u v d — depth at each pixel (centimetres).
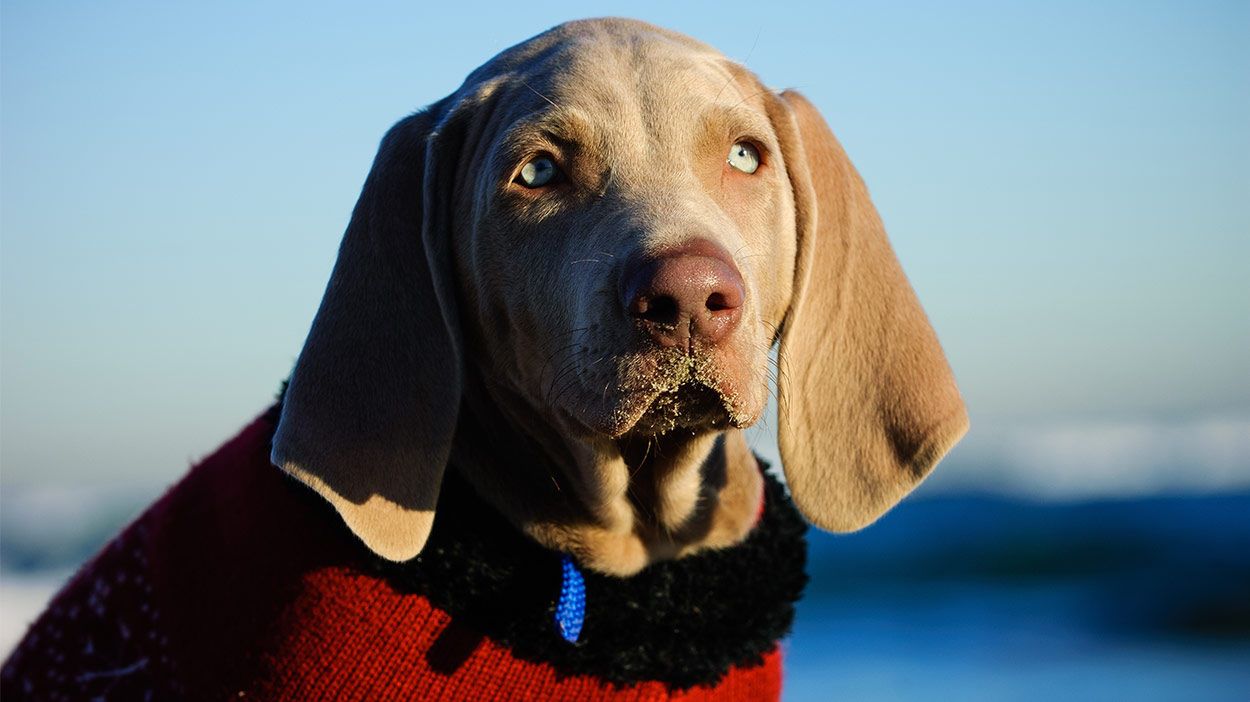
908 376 307
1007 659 1064
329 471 278
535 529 292
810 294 313
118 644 311
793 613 314
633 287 238
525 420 293
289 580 285
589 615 285
